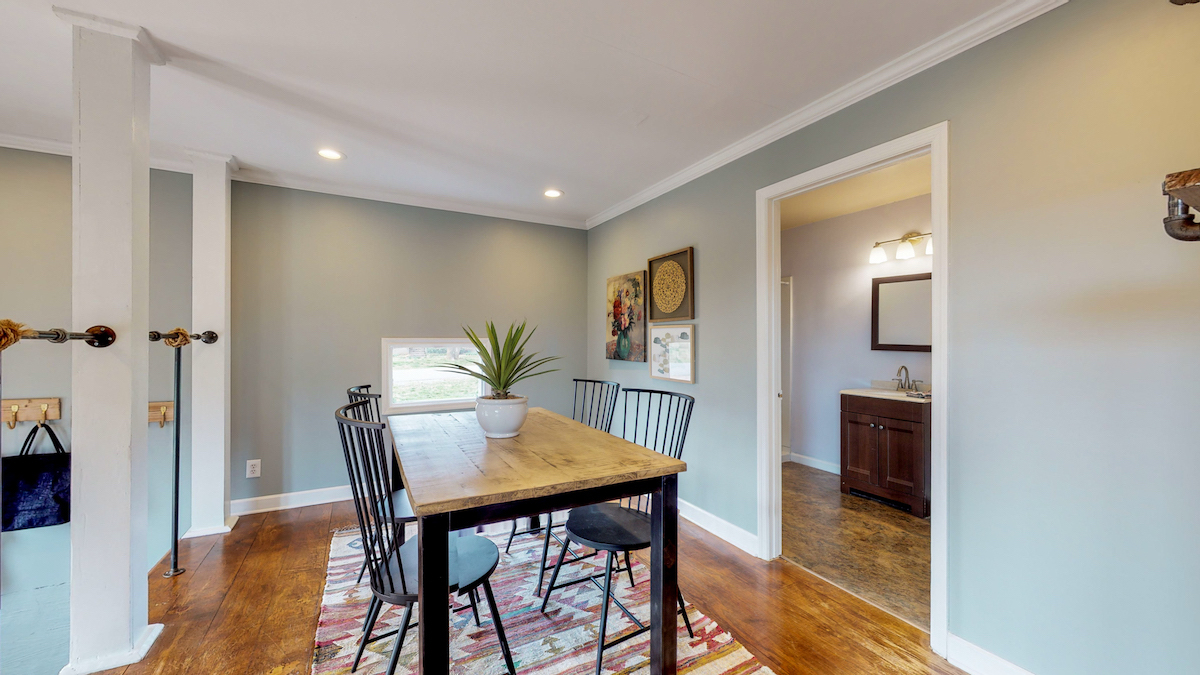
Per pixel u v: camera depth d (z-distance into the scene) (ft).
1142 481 4.13
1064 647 4.58
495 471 4.59
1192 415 3.89
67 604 8.09
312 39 5.55
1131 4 4.21
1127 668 4.21
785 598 6.79
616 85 6.56
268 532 9.02
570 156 9.13
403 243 11.66
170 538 9.21
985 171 5.18
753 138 8.13
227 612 6.34
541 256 13.55
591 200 12.05
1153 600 4.08
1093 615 4.41
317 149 8.75
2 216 8.18
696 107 7.17
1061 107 4.62
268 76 6.32
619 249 12.50
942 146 5.53
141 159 5.55
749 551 8.35
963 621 5.35
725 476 8.95
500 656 5.53
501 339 12.92
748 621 6.22
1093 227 4.42
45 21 5.16
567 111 7.30
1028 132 4.85
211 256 9.00
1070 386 4.55
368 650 5.61
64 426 8.52
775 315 8.16
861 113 6.50
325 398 10.75
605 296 13.21
